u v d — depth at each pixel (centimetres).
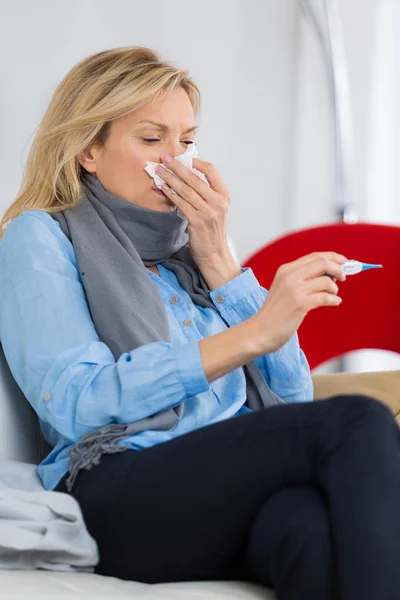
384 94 486
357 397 177
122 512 189
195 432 191
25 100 368
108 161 242
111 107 237
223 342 208
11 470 219
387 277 334
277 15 446
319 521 164
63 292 220
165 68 242
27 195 248
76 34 382
